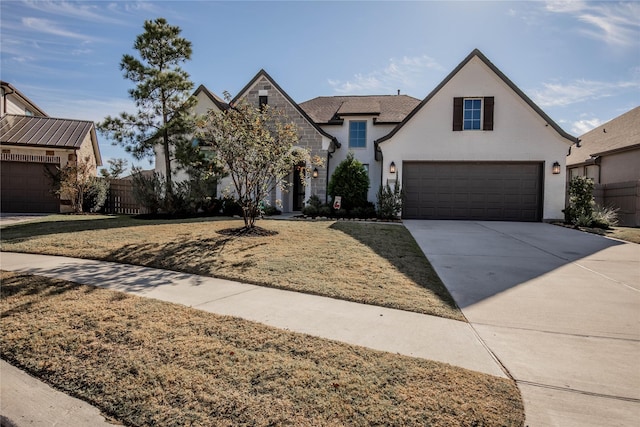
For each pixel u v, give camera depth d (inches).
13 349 138.3
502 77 581.6
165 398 108.3
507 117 585.9
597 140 876.6
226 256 290.0
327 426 95.6
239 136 366.0
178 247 318.7
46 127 738.2
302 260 280.2
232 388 111.9
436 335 155.9
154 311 173.2
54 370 125.0
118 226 435.2
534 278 251.8
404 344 145.5
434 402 105.7
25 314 168.6
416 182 609.6
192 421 98.7
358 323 166.9
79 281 224.7
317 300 198.5
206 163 545.6
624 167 735.7
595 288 230.4
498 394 110.7
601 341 153.0
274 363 126.1
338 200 598.9
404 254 312.2
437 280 244.5
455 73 594.6
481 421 98.1
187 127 548.1
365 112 723.4
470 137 593.9
